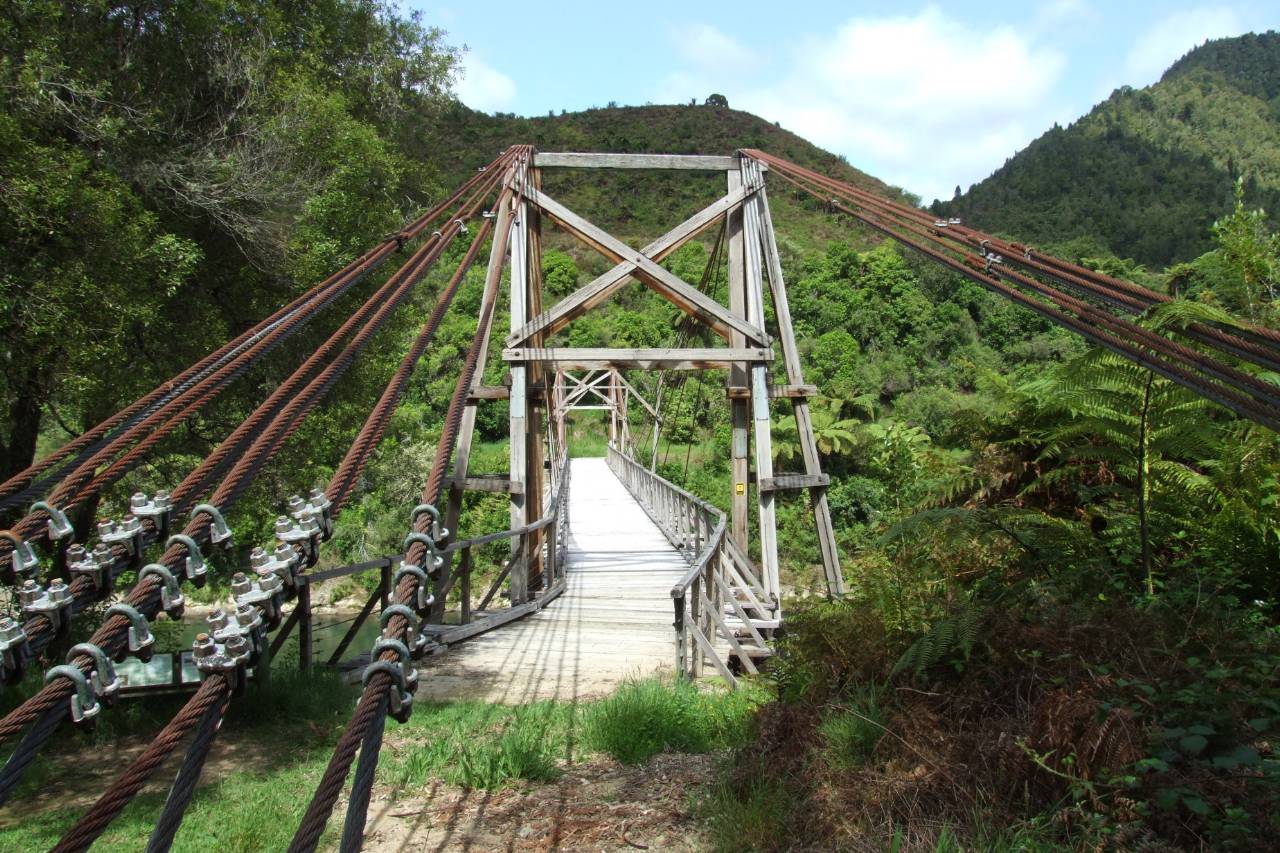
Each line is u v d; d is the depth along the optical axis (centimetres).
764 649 642
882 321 4034
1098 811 262
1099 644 324
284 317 396
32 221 639
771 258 1032
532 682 579
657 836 330
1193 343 412
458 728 468
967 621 349
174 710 498
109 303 691
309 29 1054
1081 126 14938
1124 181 9888
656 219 6141
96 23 845
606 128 8438
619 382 3103
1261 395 245
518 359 970
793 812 317
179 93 919
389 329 1023
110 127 751
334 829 346
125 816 369
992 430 570
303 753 445
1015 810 284
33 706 154
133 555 223
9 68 696
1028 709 313
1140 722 278
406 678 193
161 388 306
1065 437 521
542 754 413
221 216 897
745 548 1060
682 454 2930
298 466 982
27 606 195
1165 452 459
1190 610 348
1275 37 17838
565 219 1008
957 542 431
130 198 747
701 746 430
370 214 931
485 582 2030
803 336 3878
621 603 880
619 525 1567
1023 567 443
